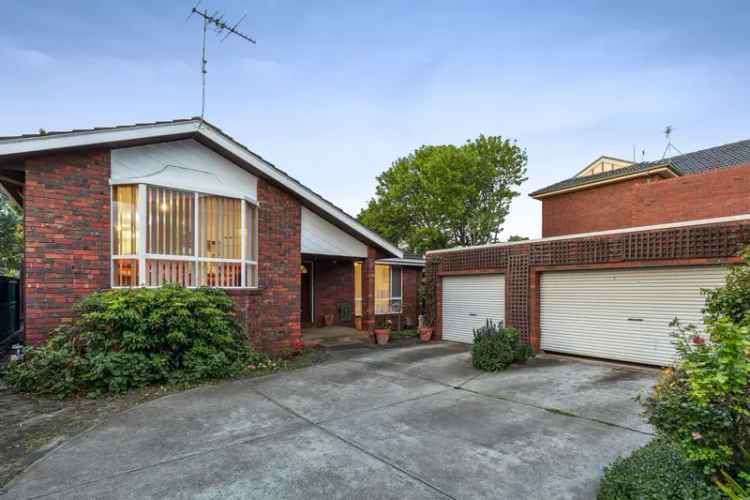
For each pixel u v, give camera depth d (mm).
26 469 3344
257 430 4316
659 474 2553
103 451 3717
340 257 10945
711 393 2367
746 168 10609
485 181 22547
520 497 2971
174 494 2963
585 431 4352
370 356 8945
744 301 4699
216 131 7723
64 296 6344
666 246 7508
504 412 5023
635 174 13977
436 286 12422
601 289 8641
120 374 5633
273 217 8930
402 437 4156
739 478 2369
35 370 5465
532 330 9688
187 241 7516
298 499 2912
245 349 7461
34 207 6156
